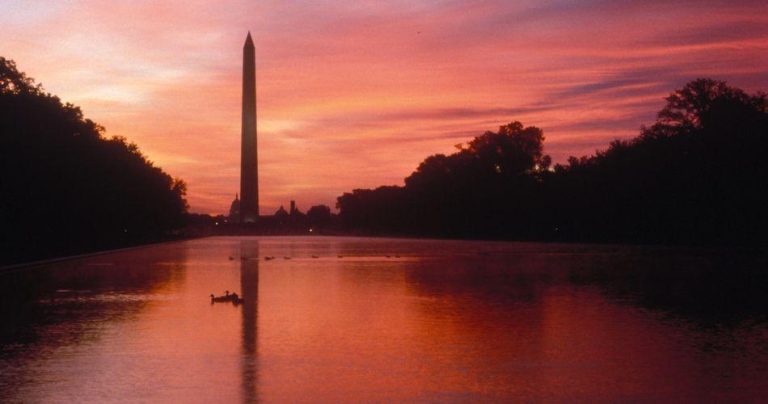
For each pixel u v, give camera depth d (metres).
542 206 128.00
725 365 16.98
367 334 21.38
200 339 20.62
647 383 15.29
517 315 25.27
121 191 102.62
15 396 14.35
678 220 95.12
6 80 73.31
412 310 26.73
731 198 86.31
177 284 38.22
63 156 74.25
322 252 77.62
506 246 92.75
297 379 15.73
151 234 144.88
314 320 24.23
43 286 37.69
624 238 110.44
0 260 61.16
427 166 178.88
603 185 109.88
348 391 14.73
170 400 14.07
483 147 155.88
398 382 15.46
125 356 18.20
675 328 22.30
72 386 15.13
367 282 38.62
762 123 87.56
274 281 39.59
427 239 137.50
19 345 19.83
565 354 18.33
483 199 145.25
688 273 43.31
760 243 89.00
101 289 35.72
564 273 44.12
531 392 14.61
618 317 24.67
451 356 18.12
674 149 95.88
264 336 21.08
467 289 34.50
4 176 64.81
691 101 102.25
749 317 24.59
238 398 14.22
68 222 84.50
